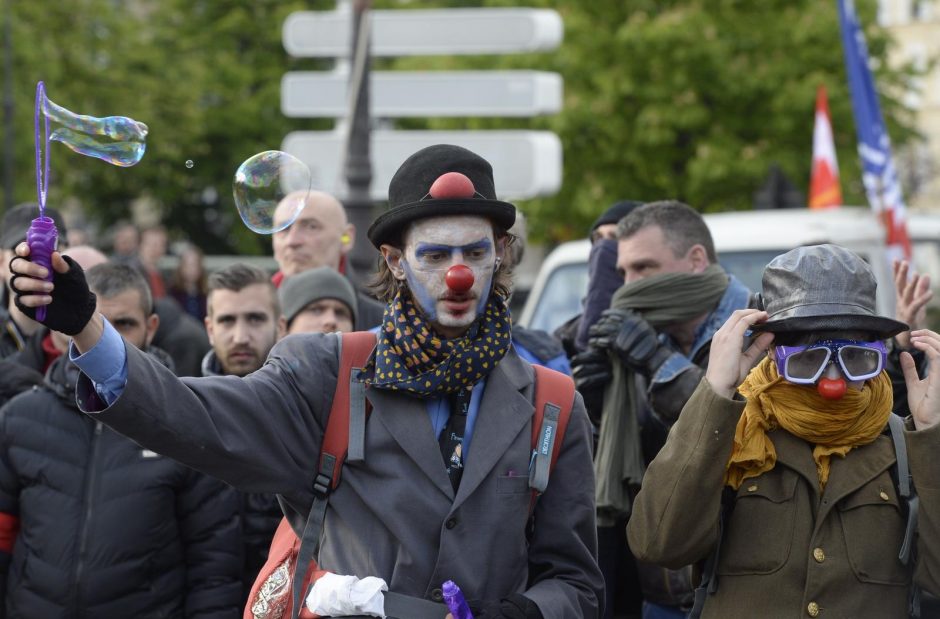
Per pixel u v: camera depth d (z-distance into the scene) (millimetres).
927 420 5379
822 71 37594
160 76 50438
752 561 5395
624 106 38031
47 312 4586
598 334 7391
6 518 7379
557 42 15336
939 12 75938
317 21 15703
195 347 11492
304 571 5188
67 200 55906
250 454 5074
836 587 5301
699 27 36750
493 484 5219
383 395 5254
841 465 5426
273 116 55812
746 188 37781
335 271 9086
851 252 5512
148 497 7203
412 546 5098
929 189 69750
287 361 5320
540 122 38438
